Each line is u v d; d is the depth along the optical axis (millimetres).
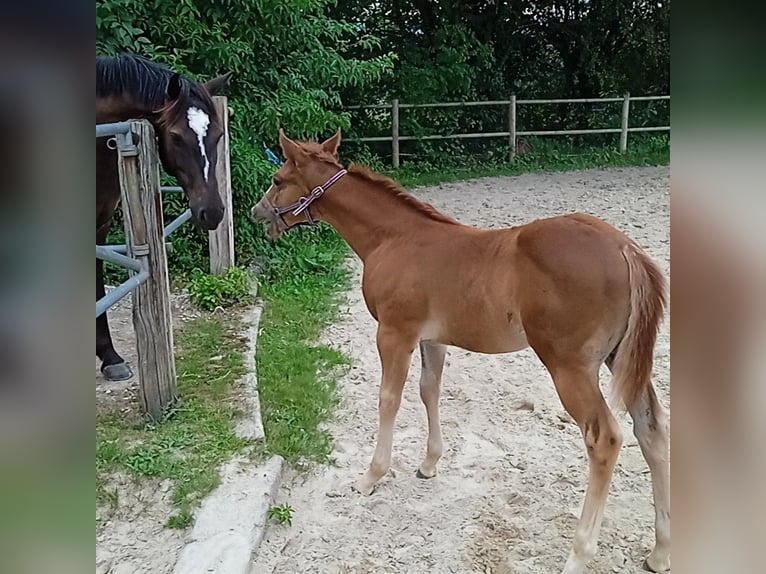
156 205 3764
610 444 2592
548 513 3191
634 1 15211
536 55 16016
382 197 3355
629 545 2945
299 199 3527
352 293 6574
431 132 13898
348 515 3205
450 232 3117
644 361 2525
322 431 3961
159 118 4133
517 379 4695
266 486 3244
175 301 5949
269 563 2887
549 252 2623
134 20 6430
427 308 3057
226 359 4695
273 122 7316
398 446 3832
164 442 3566
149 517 3062
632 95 15945
